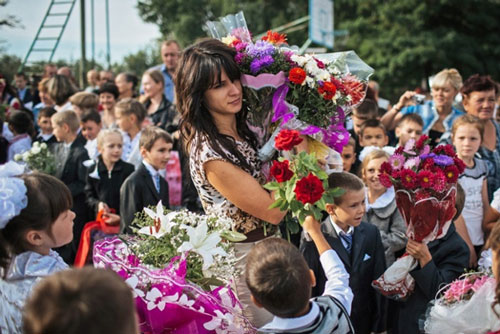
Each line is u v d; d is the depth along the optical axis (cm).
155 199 427
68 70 920
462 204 316
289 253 192
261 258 191
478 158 425
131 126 561
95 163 498
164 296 207
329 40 1661
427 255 283
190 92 235
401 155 272
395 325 312
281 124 243
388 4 2250
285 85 247
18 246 201
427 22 2206
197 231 223
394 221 355
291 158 233
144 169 432
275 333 193
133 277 209
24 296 195
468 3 2155
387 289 291
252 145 253
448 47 2059
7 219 193
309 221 238
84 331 115
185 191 481
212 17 3083
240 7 2973
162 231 230
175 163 486
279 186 223
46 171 508
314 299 212
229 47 242
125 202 421
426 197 260
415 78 2130
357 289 306
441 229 269
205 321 213
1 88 780
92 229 432
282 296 185
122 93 753
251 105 247
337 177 291
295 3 2900
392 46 2092
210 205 253
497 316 203
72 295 117
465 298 238
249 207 233
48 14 1241
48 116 596
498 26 2188
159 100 649
